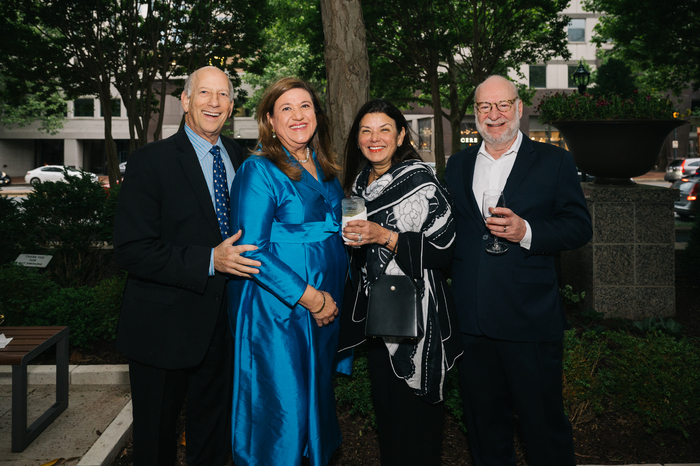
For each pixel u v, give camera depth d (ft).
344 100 14.48
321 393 8.34
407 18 48.32
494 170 8.60
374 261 7.91
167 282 7.82
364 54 14.65
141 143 50.01
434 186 7.92
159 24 48.14
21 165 128.98
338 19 14.34
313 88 8.50
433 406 8.13
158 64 50.98
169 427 8.52
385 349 8.27
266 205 7.75
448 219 7.92
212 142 8.82
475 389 8.54
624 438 10.74
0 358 10.27
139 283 8.39
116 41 47.88
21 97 55.83
